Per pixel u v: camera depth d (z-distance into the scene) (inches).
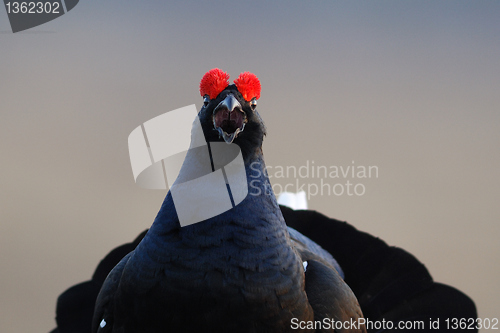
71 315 271.9
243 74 221.3
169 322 199.8
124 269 210.2
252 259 199.8
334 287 222.7
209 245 198.2
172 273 197.9
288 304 204.1
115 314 212.2
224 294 196.7
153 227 206.2
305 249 254.2
